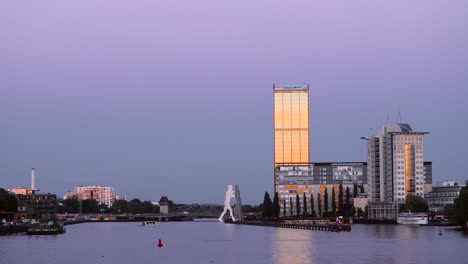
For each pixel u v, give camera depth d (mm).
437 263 190625
